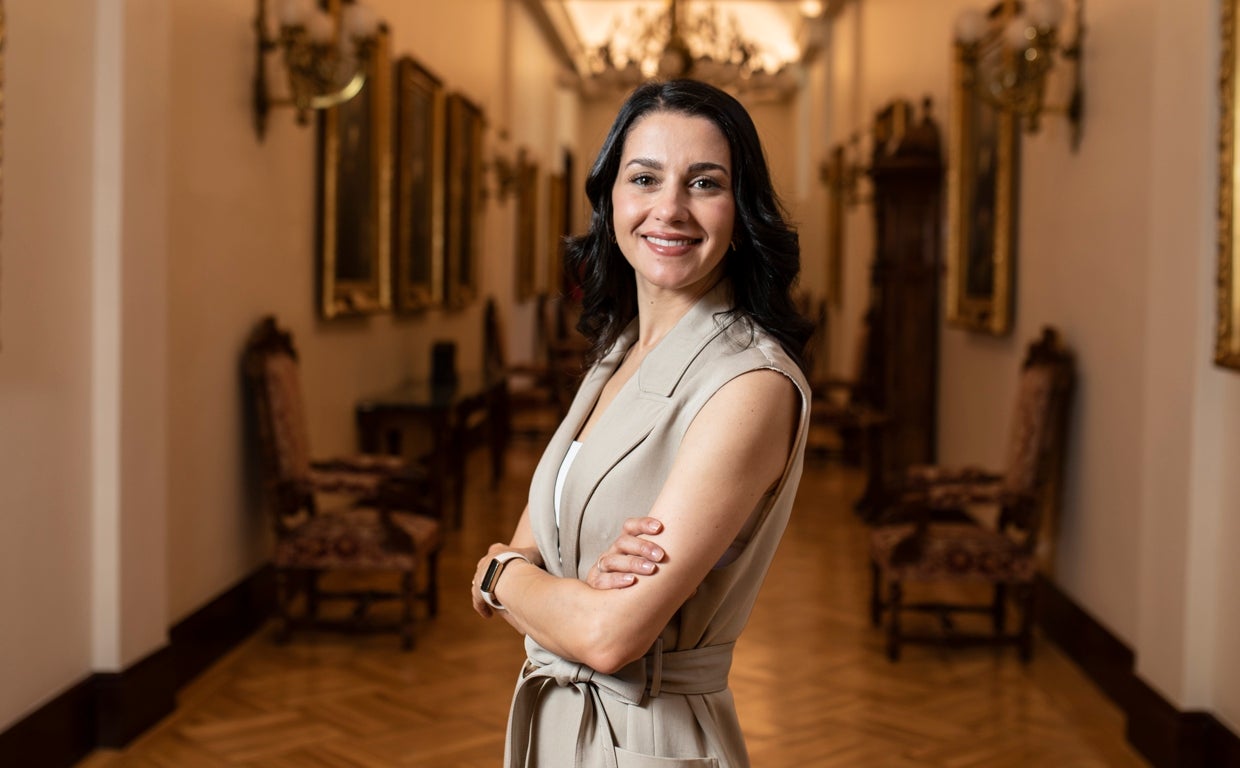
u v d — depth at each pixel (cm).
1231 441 412
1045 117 653
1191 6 433
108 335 429
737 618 181
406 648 571
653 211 174
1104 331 549
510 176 1220
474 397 851
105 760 425
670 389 173
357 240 758
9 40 372
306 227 677
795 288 184
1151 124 490
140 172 442
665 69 1090
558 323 1627
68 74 407
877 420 900
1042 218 658
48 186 397
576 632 163
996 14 743
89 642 432
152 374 456
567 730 178
